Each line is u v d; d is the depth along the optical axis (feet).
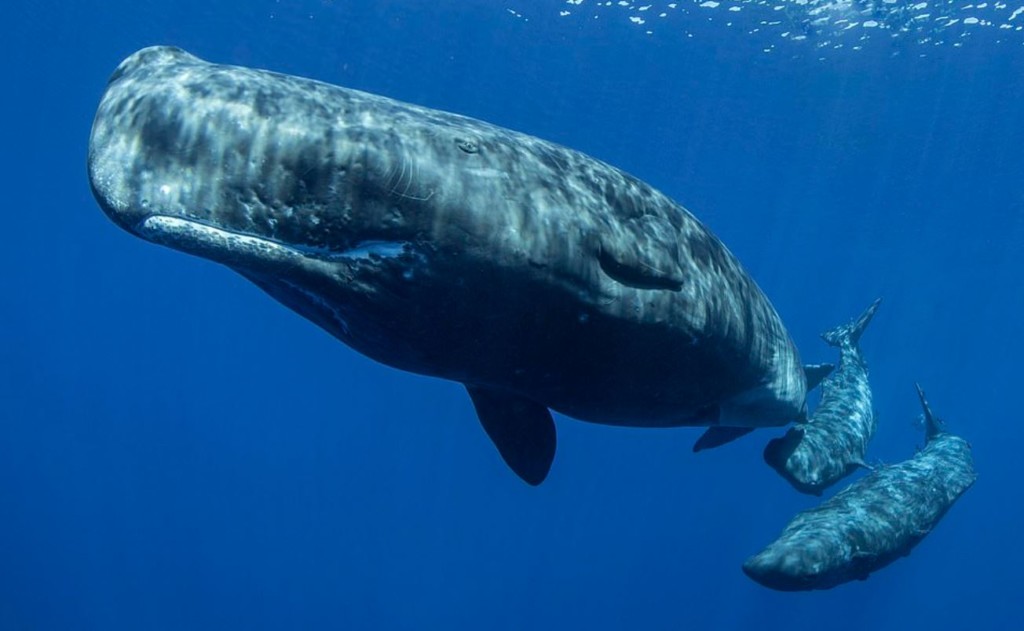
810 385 34.86
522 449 19.86
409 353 16.56
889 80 103.50
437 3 99.35
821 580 30.48
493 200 14.94
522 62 111.55
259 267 13.87
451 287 15.01
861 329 44.86
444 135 14.98
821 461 33.55
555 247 15.60
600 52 105.50
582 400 18.89
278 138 13.44
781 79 106.42
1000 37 91.35
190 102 13.44
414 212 14.19
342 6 103.45
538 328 16.28
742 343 20.62
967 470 36.86
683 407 20.85
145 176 13.16
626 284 16.88
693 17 95.04
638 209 17.89
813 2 89.20
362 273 14.55
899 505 33.37
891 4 87.92
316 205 13.62
